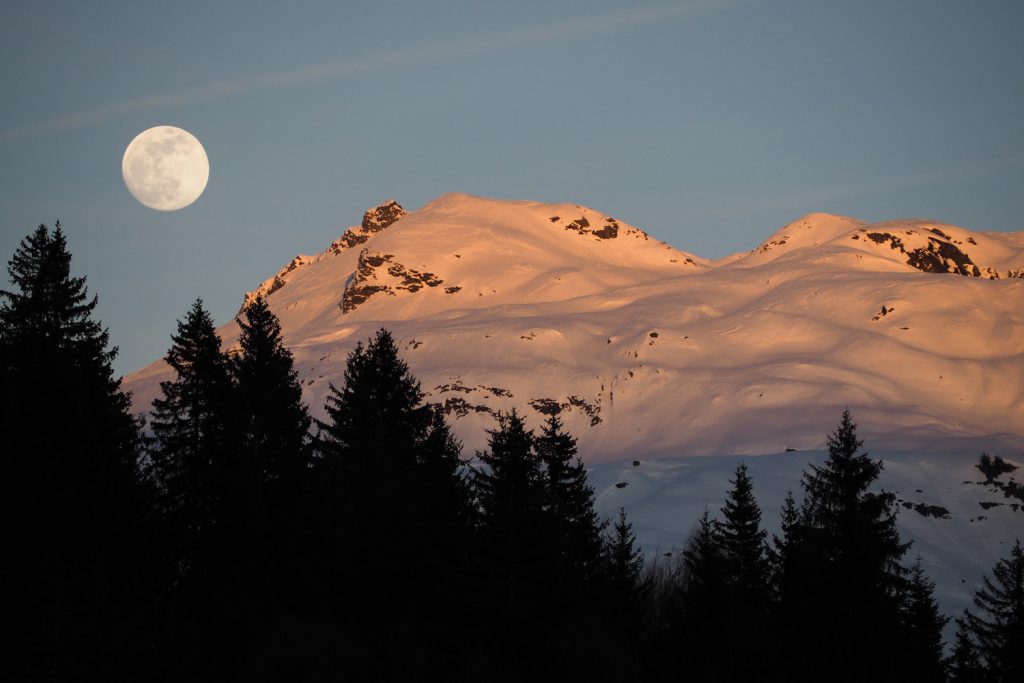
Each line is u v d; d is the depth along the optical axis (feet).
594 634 571.28
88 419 612.70
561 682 549.54
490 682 529.45
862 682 607.78
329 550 615.16
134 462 649.61
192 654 528.22
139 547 578.25
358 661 558.56
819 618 645.10
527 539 588.09
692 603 640.99
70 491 564.30
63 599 468.75
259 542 639.76
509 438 613.11
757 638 606.96
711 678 576.61
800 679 613.11
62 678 457.68
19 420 592.60
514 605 571.28
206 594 622.95
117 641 479.00
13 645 489.26
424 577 618.85
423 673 541.75
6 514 554.87
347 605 605.31
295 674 544.62
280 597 614.75
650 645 640.17
